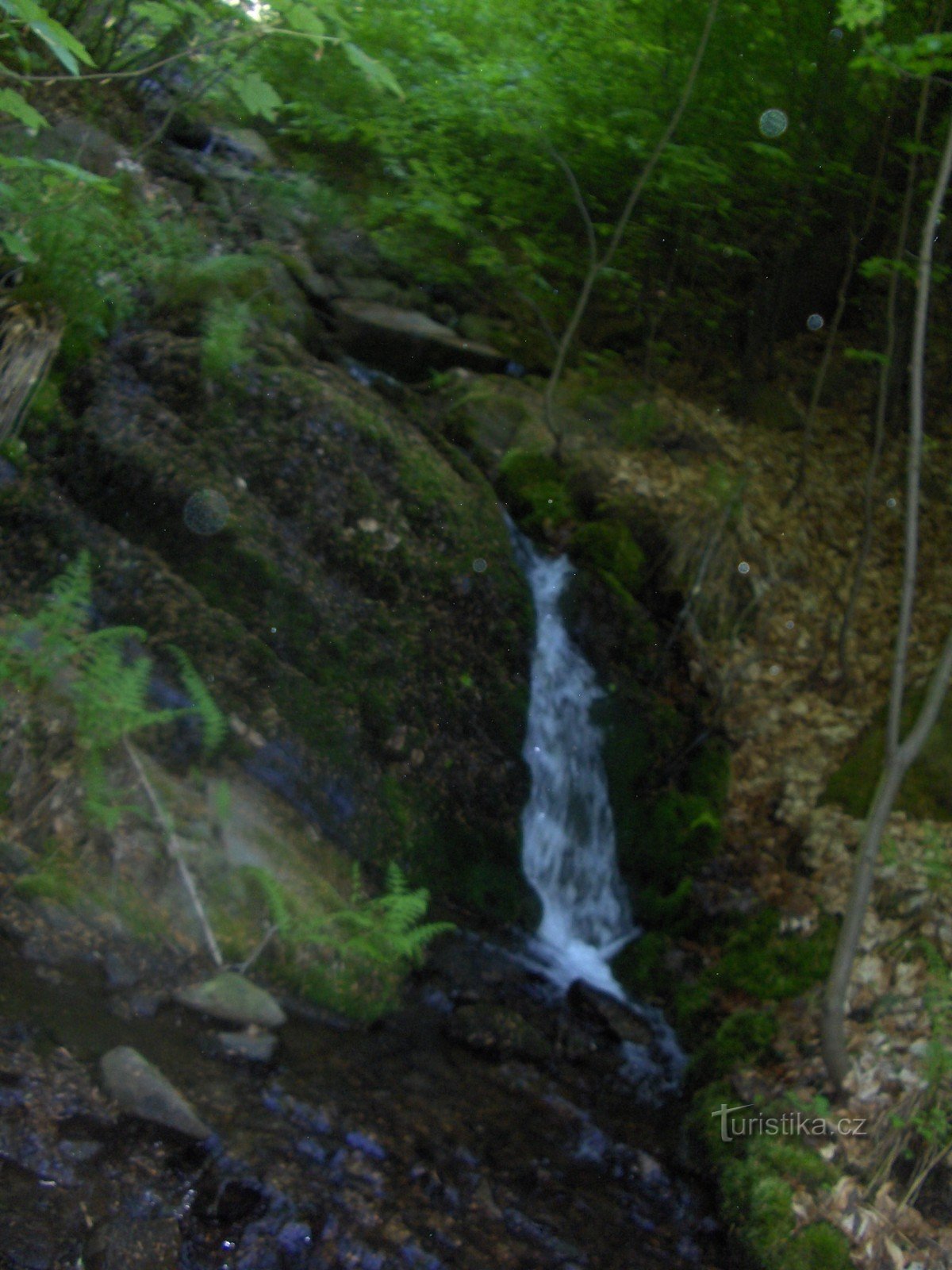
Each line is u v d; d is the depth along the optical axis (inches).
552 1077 179.8
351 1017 169.0
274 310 281.7
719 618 286.0
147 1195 114.9
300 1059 152.6
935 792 235.1
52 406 219.3
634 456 320.5
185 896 162.6
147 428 225.0
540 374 347.3
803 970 204.7
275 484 232.2
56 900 149.2
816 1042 186.5
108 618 199.5
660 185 301.6
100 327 233.0
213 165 338.6
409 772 222.4
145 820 167.6
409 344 322.0
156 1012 144.9
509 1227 136.3
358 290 338.0
